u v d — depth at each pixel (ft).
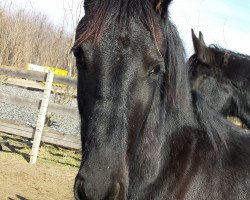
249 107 5.63
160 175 2.52
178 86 2.44
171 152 2.57
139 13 2.18
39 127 8.18
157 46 2.19
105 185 2.00
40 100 8.37
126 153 2.15
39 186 6.76
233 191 2.57
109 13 2.16
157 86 2.41
